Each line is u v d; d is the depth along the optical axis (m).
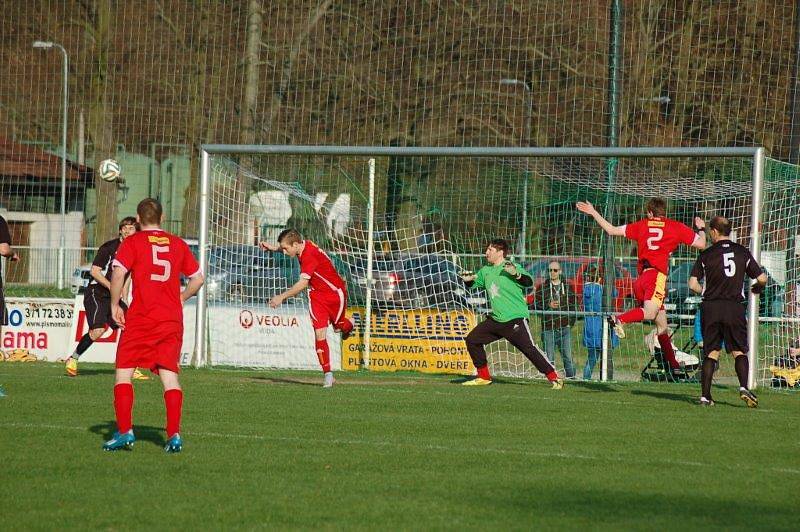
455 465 32.31
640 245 52.88
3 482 29.02
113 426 39.28
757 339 57.81
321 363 55.88
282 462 32.44
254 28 112.06
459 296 68.06
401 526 24.52
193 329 71.75
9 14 123.56
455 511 26.09
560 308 65.38
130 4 121.75
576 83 106.25
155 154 119.81
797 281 62.78
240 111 114.50
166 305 33.28
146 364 33.50
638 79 101.38
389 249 70.81
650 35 101.56
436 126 112.56
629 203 73.50
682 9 101.12
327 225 74.88
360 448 35.22
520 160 69.81
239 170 72.94
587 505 26.91
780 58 93.81
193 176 116.06
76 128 124.00
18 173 113.69
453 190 80.81
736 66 100.25
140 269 32.97
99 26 121.44
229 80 116.06
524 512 26.06
